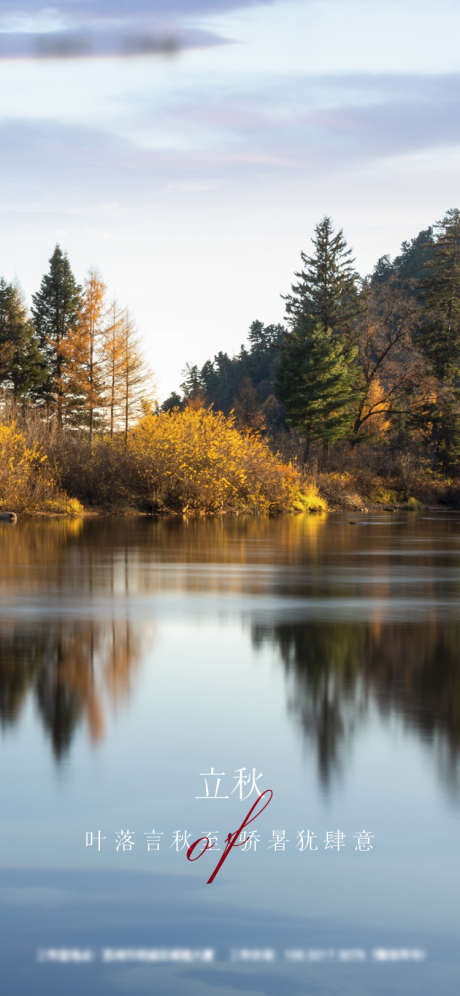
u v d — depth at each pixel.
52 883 4.57
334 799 5.61
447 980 3.83
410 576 17.97
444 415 82.12
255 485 48.34
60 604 13.69
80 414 68.44
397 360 87.12
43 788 5.78
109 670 9.19
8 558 20.86
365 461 77.69
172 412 48.22
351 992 3.75
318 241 82.69
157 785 5.84
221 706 7.82
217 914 4.29
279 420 106.75
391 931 4.14
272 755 6.46
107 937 4.10
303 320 79.50
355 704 7.89
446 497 75.88
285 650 10.28
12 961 3.95
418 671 9.20
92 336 62.50
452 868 4.70
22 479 39.81
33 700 7.96
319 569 19.20
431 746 6.66
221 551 23.33
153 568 18.92
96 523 35.69
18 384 73.12
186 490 43.16
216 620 12.32
